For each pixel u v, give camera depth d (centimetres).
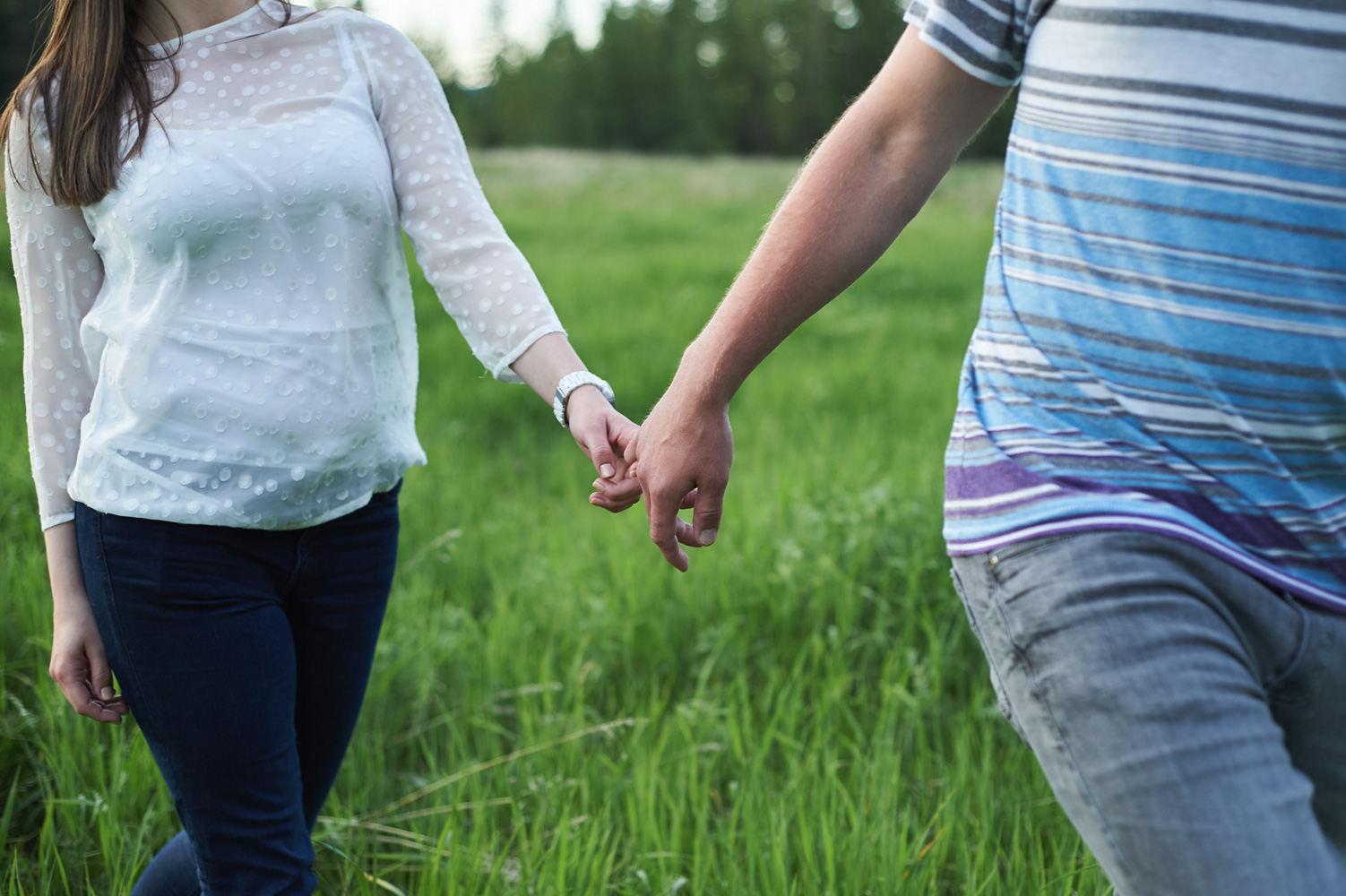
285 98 161
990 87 132
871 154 135
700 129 7675
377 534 174
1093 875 203
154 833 229
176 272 154
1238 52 109
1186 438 116
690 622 335
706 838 226
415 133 172
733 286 146
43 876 205
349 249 161
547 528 430
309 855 162
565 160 3616
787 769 260
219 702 152
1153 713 107
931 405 645
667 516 151
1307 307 112
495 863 217
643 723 271
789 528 391
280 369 155
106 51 151
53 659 161
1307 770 125
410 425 180
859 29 7356
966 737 262
